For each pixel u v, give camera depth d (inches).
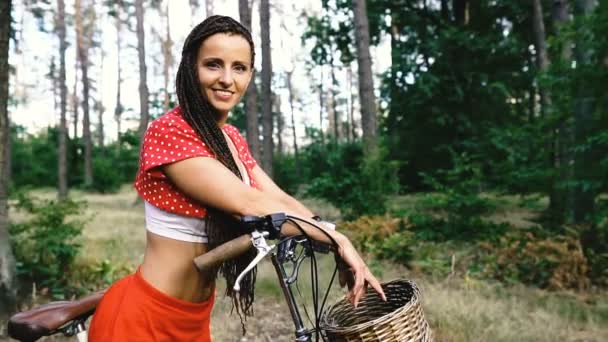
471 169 384.8
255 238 56.9
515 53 614.2
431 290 219.6
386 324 60.4
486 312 193.8
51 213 246.2
